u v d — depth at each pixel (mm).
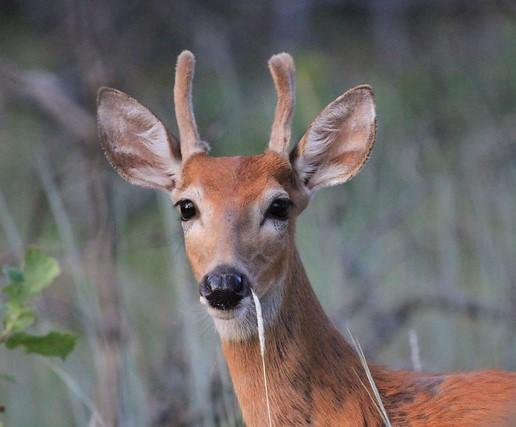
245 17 21531
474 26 21672
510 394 9383
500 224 15039
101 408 11984
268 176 9789
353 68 21391
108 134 10531
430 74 20312
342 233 15531
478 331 13539
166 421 12094
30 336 9422
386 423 9172
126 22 19844
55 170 17281
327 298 13789
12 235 13484
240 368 9617
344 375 9531
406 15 22031
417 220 16172
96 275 12797
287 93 9984
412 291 14055
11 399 13594
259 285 9492
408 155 16688
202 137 16078
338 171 10258
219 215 9594
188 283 12898
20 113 18828
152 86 19656
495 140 16844
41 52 20812
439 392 9500
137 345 13141
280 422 9531
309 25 21906
